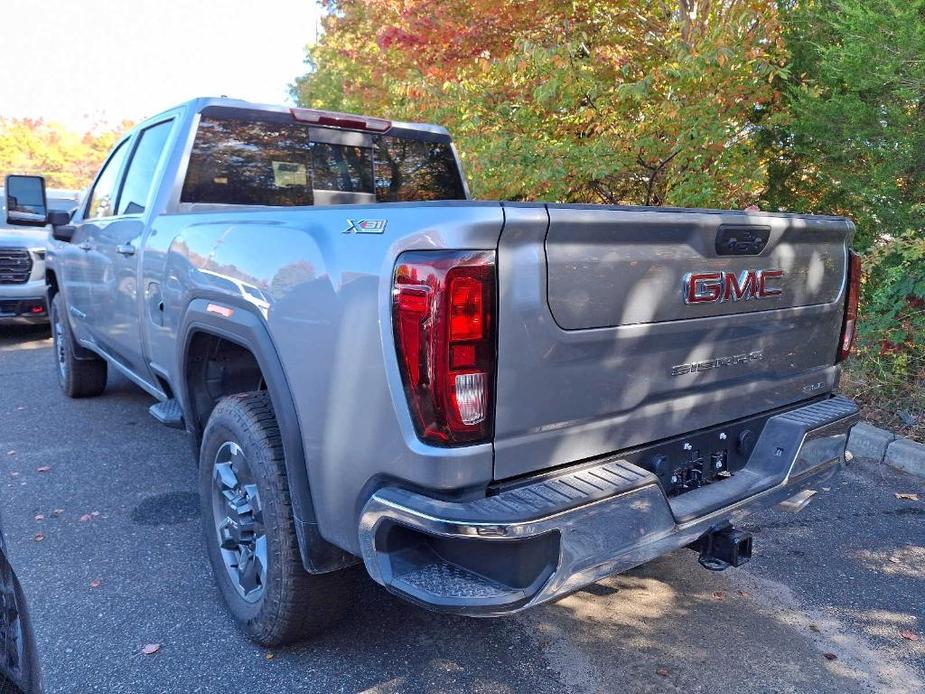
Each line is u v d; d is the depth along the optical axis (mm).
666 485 2539
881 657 2842
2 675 1448
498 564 1978
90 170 52031
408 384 1987
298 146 4145
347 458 2203
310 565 2430
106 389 6707
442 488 1970
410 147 4605
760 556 3639
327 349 2232
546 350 2084
